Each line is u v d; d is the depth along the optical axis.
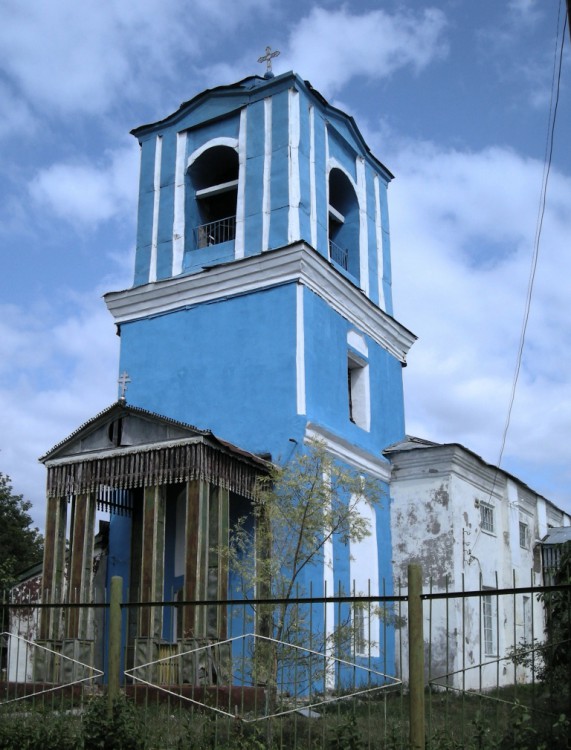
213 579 14.96
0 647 11.15
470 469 21.45
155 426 15.73
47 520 16.39
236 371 19.16
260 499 15.15
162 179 22.20
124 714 8.75
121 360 20.86
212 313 19.92
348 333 20.86
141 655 14.39
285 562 14.30
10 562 19.88
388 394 22.58
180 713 9.59
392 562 20.67
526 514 25.52
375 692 9.80
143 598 14.85
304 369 18.41
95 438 16.33
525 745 6.98
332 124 22.23
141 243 21.91
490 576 21.81
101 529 19.39
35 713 10.02
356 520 14.88
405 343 23.70
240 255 20.14
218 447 15.49
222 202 22.64
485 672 20.30
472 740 7.33
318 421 18.45
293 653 10.97
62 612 15.80
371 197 23.98
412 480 21.02
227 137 21.48
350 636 11.98
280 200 20.02
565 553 11.02
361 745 7.59
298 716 9.31
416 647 7.23
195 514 14.88
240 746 8.23
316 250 19.11
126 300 21.11
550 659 8.31
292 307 18.84
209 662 12.98
